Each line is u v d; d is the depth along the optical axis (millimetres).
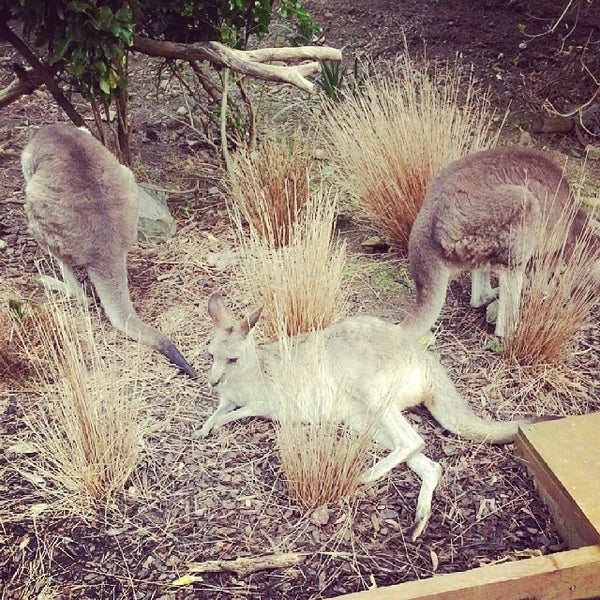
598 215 4121
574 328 3182
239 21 4508
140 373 3188
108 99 4203
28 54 4191
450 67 5590
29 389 3105
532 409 3016
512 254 3166
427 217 3271
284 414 2623
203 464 2797
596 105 5211
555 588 2322
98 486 2656
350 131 4094
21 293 3656
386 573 2418
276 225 3795
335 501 2631
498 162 3291
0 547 2516
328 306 3297
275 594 2363
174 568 2443
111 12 3738
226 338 2848
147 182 4562
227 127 4844
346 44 5848
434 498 2668
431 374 2945
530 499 2676
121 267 3463
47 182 3463
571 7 5930
